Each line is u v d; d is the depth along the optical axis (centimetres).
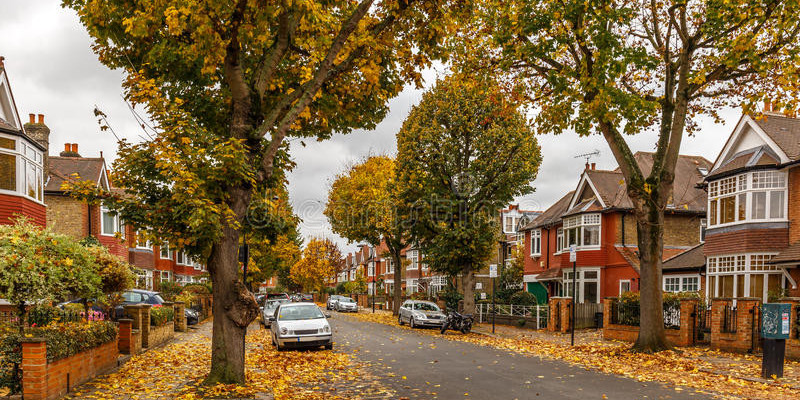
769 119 2208
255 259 3884
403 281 6531
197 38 889
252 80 1076
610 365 1302
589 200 3170
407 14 1098
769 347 1105
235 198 995
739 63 1455
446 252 2655
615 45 1329
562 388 1006
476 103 2544
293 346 1620
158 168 931
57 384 877
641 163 3175
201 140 923
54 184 2917
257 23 893
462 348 1731
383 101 1320
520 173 2556
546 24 1427
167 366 1227
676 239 2930
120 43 1168
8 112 2081
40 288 922
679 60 1552
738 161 2198
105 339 1128
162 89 1258
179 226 923
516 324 2792
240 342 997
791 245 1909
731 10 1341
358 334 2283
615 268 2923
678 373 1176
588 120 1456
